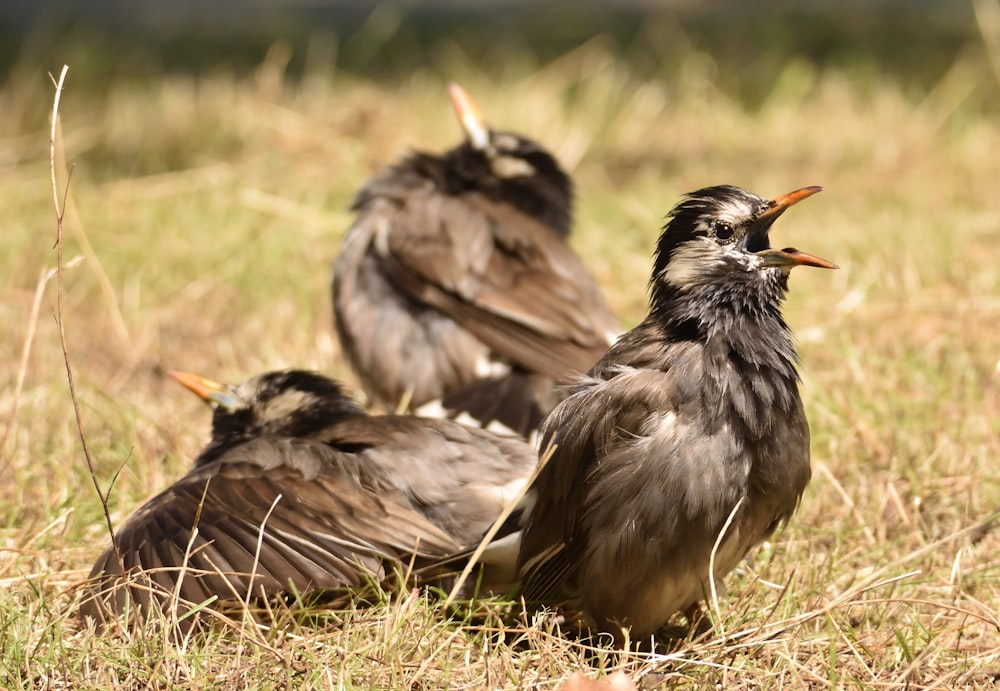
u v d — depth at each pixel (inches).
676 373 290.8
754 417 288.4
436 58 996.6
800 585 327.6
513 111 831.7
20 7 1214.9
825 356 474.0
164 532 309.9
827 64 957.2
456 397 425.1
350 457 325.4
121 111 831.1
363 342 452.1
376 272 451.2
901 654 296.8
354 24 1152.2
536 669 288.8
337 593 310.3
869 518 364.2
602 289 568.4
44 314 550.9
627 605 296.8
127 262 590.6
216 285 581.0
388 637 285.6
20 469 389.7
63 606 309.9
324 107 832.9
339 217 653.9
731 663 290.8
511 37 1079.0
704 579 297.7
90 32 1083.9
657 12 1202.6
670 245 304.7
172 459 397.7
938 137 785.6
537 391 424.5
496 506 323.6
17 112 823.1
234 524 308.5
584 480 296.0
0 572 326.6
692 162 784.9
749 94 911.7
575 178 751.1
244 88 880.3
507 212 458.0
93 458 398.0
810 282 544.7
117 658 281.4
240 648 279.4
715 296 293.9
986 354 468.8
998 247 585.9
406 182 464.4
